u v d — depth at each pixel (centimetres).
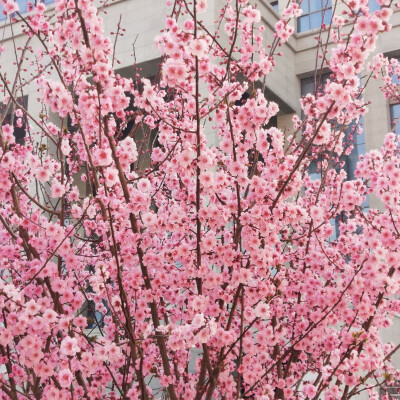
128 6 1232
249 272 399
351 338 431
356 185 530
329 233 521
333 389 441
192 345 370
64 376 356
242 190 477
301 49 1511
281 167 412
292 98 1468
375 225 487
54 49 468
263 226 402
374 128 1384
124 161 416
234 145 409
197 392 411
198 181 388
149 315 493
